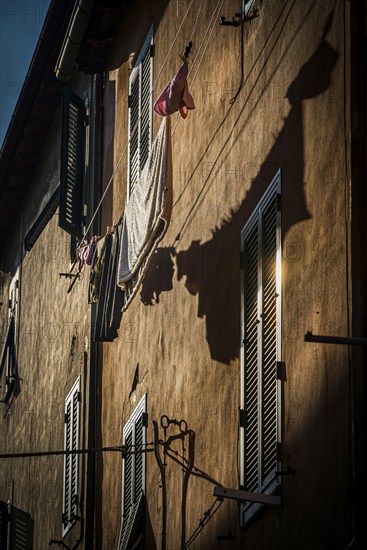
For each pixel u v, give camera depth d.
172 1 14.09
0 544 22.36
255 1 11.21
